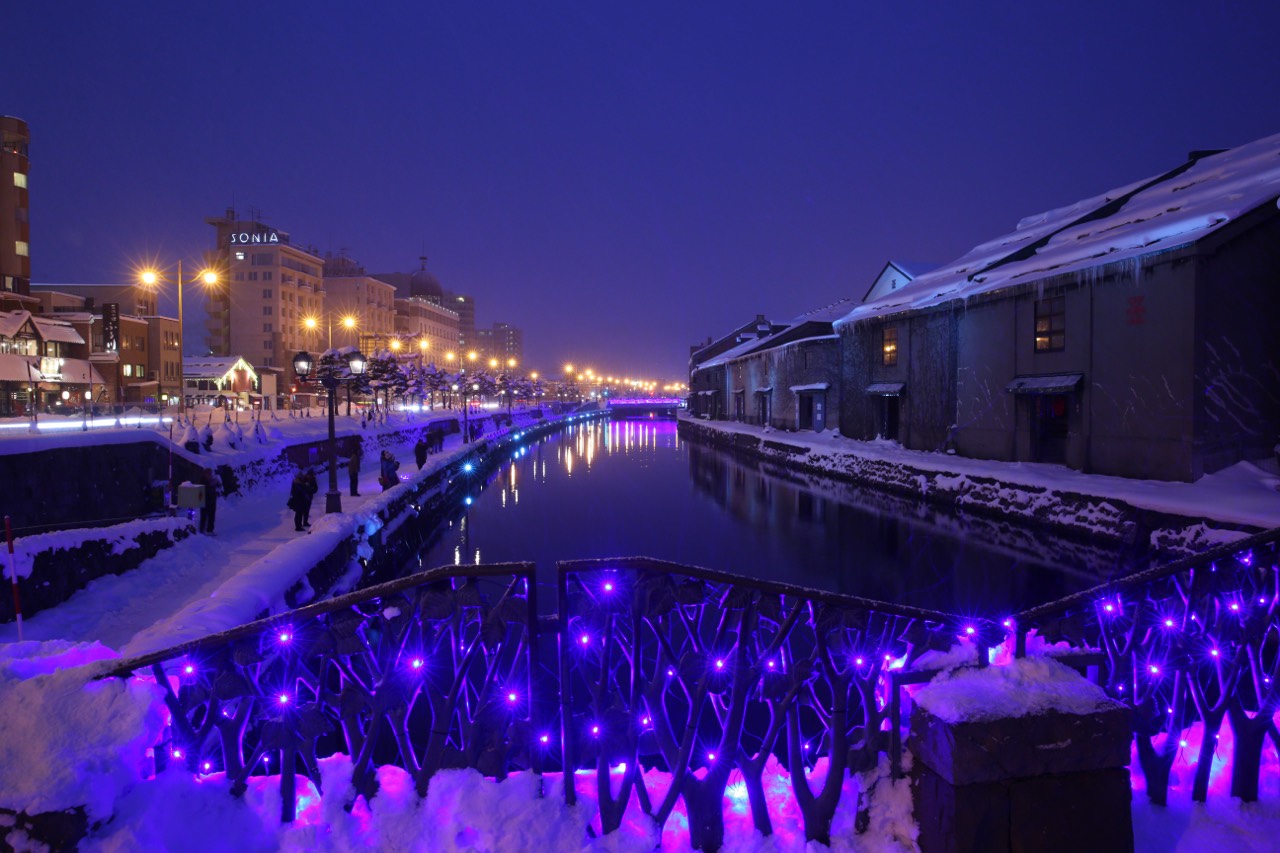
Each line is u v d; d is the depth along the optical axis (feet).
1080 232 93.76
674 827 10.49
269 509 66.90
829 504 95.09
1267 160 79.15
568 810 10.15
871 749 10.43
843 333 134.92
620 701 10.46
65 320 192.95
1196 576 11.80
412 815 10.01
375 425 148.46
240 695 10.18
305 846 9.68
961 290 98.22
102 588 35.96
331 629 10.31
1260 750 11.40
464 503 107.76
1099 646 11.64
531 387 478.59
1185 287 64.75
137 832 8.98
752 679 10.38
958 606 47.34
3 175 203.10
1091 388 75.51
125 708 9.60
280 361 344.90
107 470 55.77
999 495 75.05
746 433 180.45
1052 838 8.86
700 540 74.90
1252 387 65.72
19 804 8.63
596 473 147.54
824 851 9.95
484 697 10.43
